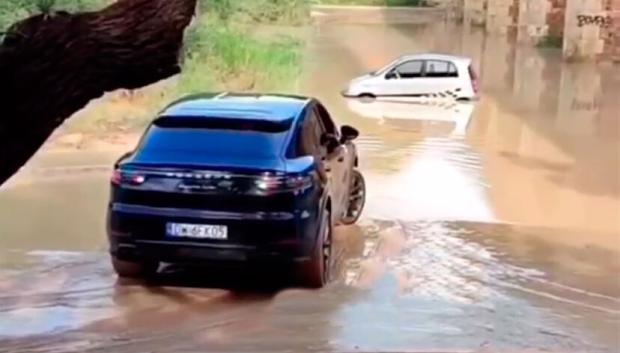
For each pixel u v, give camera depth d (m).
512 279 9.15
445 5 57.19
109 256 9.81
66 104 3.70
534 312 7.91
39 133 3.73
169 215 7.91
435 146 18.03
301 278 8.37
